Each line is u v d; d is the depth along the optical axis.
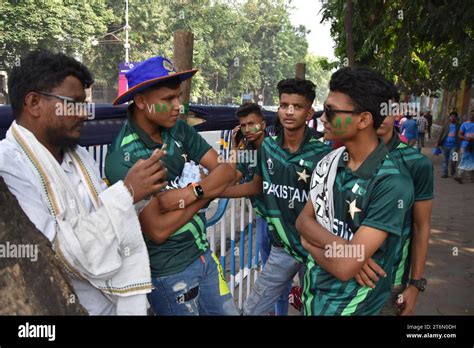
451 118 11.64
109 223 1.44
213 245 3.43
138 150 1.92
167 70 1.86
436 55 8.63
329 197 1.78
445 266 5.02
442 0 6.94
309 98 2.60
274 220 2.77
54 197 1.42
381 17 7.68
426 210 1.98
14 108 1.47
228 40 53.44
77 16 30.94
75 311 1.27
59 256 1.39
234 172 1.96
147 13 40.00
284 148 2.70
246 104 3.08
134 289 1.54
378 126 1.69
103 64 39.88
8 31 26.92
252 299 3.08
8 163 1.34
